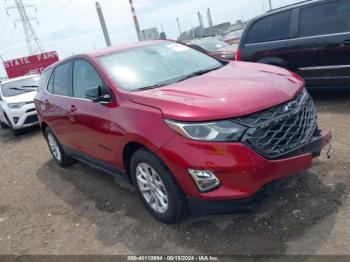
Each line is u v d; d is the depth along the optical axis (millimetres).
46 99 5855
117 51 4746
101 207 4512
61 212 4660
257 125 3072
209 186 3100
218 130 3037
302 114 3414
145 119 3477
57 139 5988
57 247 3875
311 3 6492
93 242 3801
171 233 3604
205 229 3535
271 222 3424
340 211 3371
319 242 3045
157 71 4406
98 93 4035
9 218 4855
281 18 6883
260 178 3047
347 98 6684
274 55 6992
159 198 3664
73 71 5074
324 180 3916
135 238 3682
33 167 6895
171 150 3193
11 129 10859
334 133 5137
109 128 4008
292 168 3182
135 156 3713
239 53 7551
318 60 6410
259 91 3322
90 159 4949
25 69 23422
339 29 6133
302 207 3543
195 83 3869
